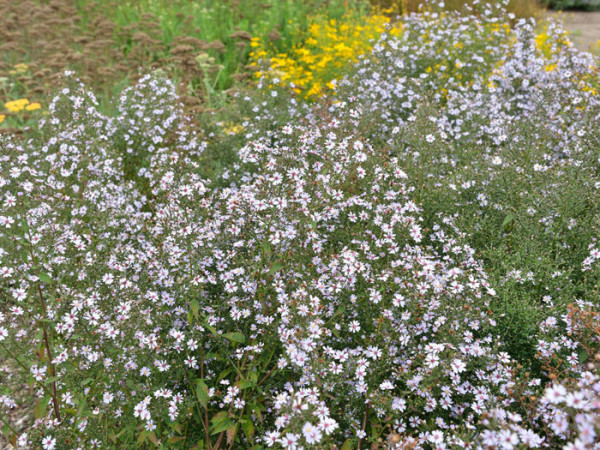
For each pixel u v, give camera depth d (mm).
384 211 3652
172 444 2953
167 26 9625
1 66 7934
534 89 5855
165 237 3525
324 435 2502
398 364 3064
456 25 8109
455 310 2986
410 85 6016
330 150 3844
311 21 9945
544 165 4348
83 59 7645
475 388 2820
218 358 3115
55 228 3312
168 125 5508
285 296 3143
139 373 3016
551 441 2500
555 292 3463
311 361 2818
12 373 3338
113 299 3199
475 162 4578
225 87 8531
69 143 4922
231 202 3391
